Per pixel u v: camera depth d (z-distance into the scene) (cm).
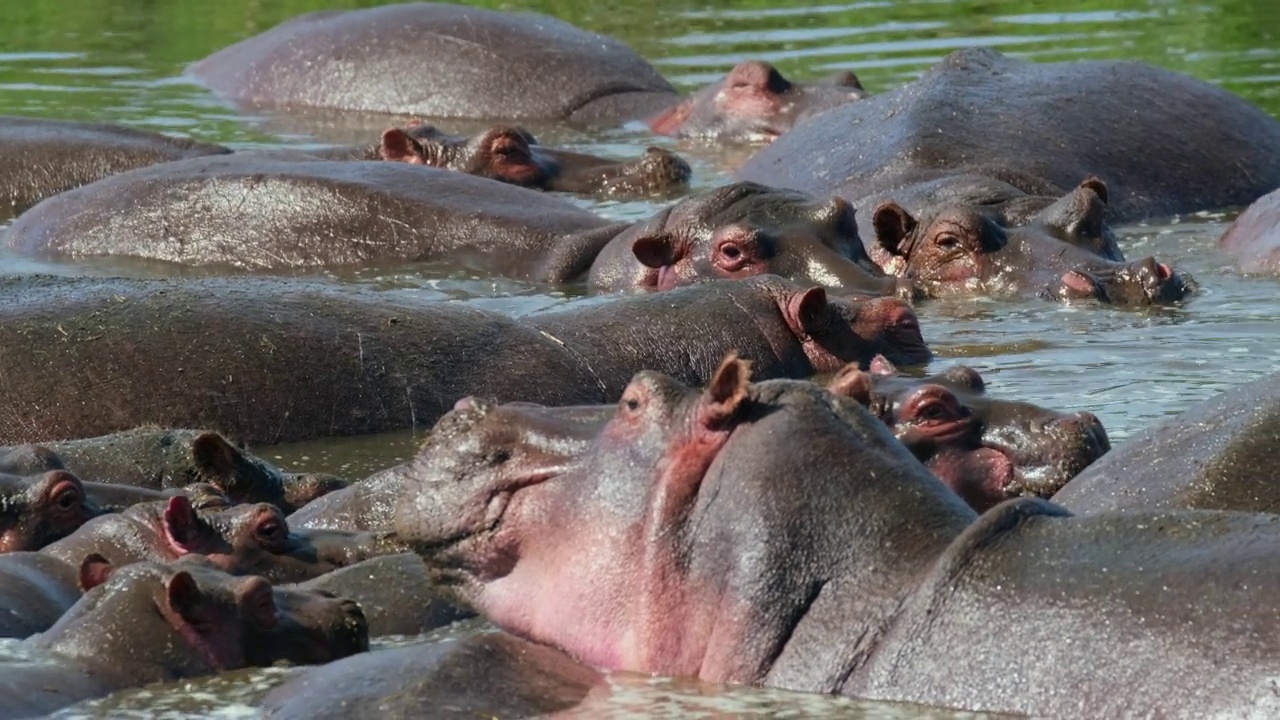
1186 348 5025
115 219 6962
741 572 2680
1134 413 4328
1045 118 7294
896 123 7306
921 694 2556
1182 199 7131
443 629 3394
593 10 11431
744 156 8444
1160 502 3359
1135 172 7138
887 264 6100
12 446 4300
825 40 10281
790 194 6000
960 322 5509
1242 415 3503
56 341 4916
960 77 7656
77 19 11581
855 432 2788
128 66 10388
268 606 3139
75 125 8269
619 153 8575
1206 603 2459
